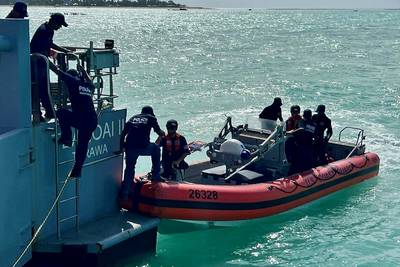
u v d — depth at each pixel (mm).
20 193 6797
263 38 69188
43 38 7219
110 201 8367
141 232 8008
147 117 8383
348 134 16781
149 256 8336
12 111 6789
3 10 165750
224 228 9422
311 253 8898
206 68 34312
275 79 29312
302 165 11078
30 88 6852
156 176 8641
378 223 10117
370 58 42281
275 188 9883
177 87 25750
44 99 7160
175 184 8688
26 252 7059
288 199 10055
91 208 8016
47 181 7262
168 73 31125
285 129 11258
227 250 8914
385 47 53750
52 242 7285
